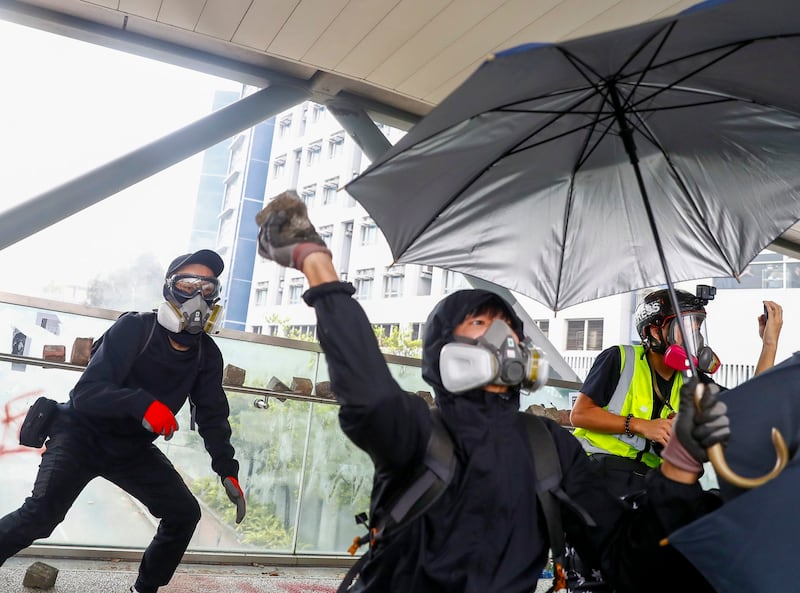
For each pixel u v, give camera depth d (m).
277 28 5.18
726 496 1.37
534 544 1.47
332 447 5.19
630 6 4.57
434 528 1.42
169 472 3.24
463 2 4.68
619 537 1.48
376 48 5.33
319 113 55.03
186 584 4.03
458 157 1.75
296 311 56.09
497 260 2.06
